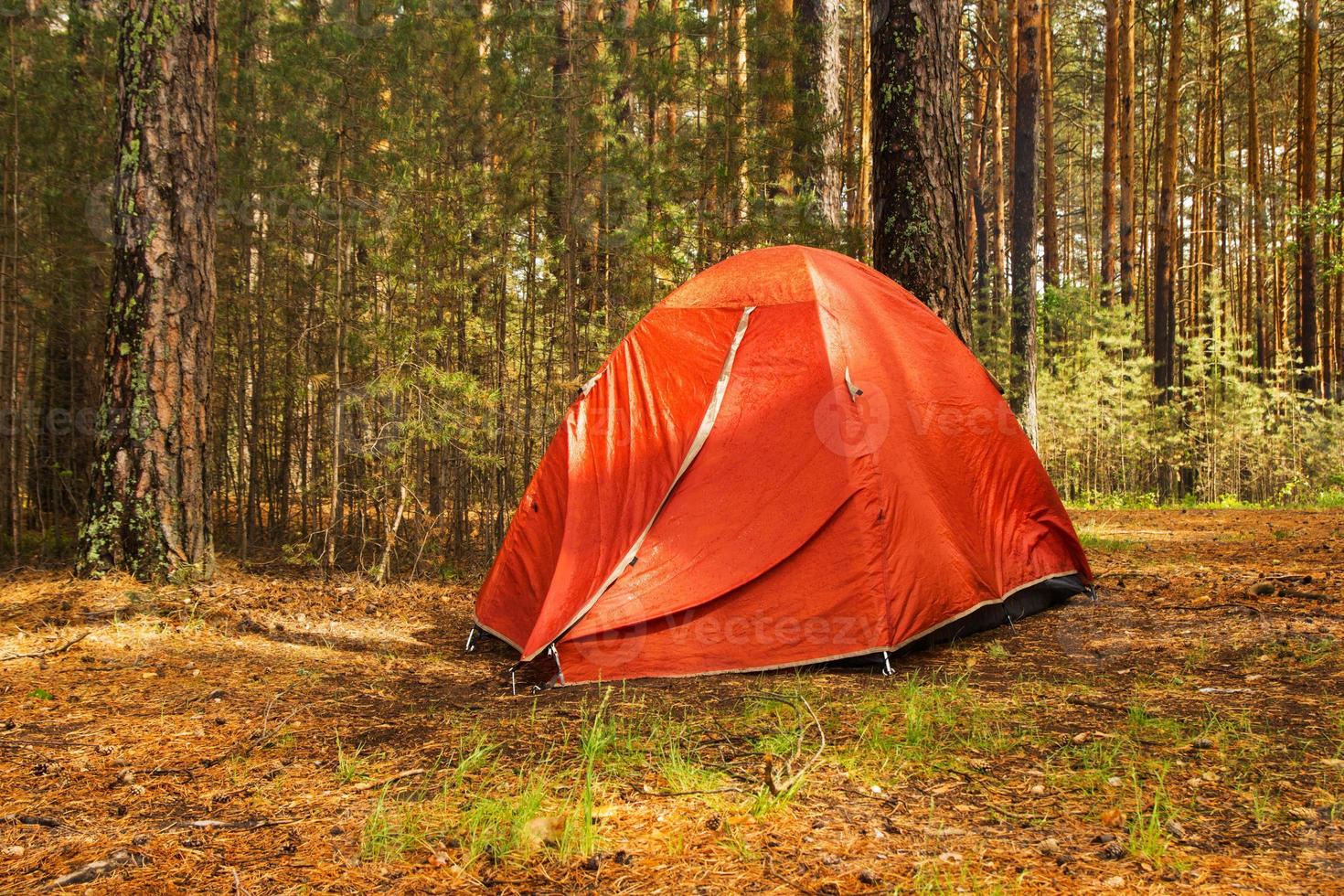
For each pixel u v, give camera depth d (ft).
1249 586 20.11
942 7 24.12
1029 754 11.10
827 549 16.20
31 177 28.02
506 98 27.20
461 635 20.18
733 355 18.15
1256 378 86.94
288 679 15.83
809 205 27.78
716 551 16.66
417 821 9.57
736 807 9.79
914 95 23.95
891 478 16.62
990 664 15.60
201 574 22.04
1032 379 47.75
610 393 19.03
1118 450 66.64
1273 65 90.38
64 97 27.43
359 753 12.00
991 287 69.31
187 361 21.90
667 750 11.65
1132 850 8.38
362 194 27.91
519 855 8.79
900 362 18.24
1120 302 72.49
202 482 22.44
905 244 24.02
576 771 10.99
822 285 18.31
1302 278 69.36
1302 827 8.72
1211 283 83.92
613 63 28.45
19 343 30.01
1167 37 94.07
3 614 19.36
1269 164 97.45
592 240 29.14
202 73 22.04
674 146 28.30
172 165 21.57
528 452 29.63
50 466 30.86
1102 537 32.27
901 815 9.51
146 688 15.11
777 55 28.04
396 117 25.82
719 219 28.02
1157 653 15.57
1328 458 67.05
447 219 25.61
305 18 29.14
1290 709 12.10
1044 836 8.87
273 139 28.81
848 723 12.60
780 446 17.08
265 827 9.59
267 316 30.50
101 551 21.36
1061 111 111.24
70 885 8.23
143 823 9.67
